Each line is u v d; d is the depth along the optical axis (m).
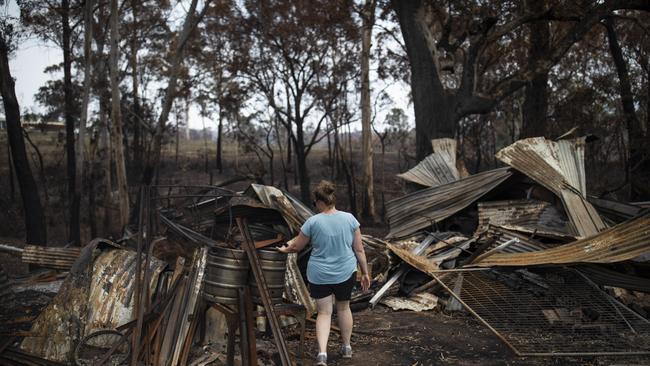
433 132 18.70
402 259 7.63
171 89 23.44
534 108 22.92
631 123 22.41
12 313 5.68
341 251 4.77
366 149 33.72
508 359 5.14
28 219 17.61
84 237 28.61
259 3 31.58
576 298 6.38
